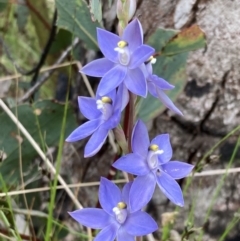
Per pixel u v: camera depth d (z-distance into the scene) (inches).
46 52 14.7
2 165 12.6
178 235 12.0
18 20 16.7
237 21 11.4
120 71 7.4
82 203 14.0
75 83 14.4
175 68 11.4
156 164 7.6
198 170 11.5
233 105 12.0
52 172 12.7
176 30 11.1
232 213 13.0
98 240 7.9
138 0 12.1
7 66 18.4
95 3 9.2
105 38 7.6
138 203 7.5
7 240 11.7
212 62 11.8
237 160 12.6
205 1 11.5
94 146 7.6
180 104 12.3
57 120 12.6
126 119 8.2
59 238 13.4
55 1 11.7
